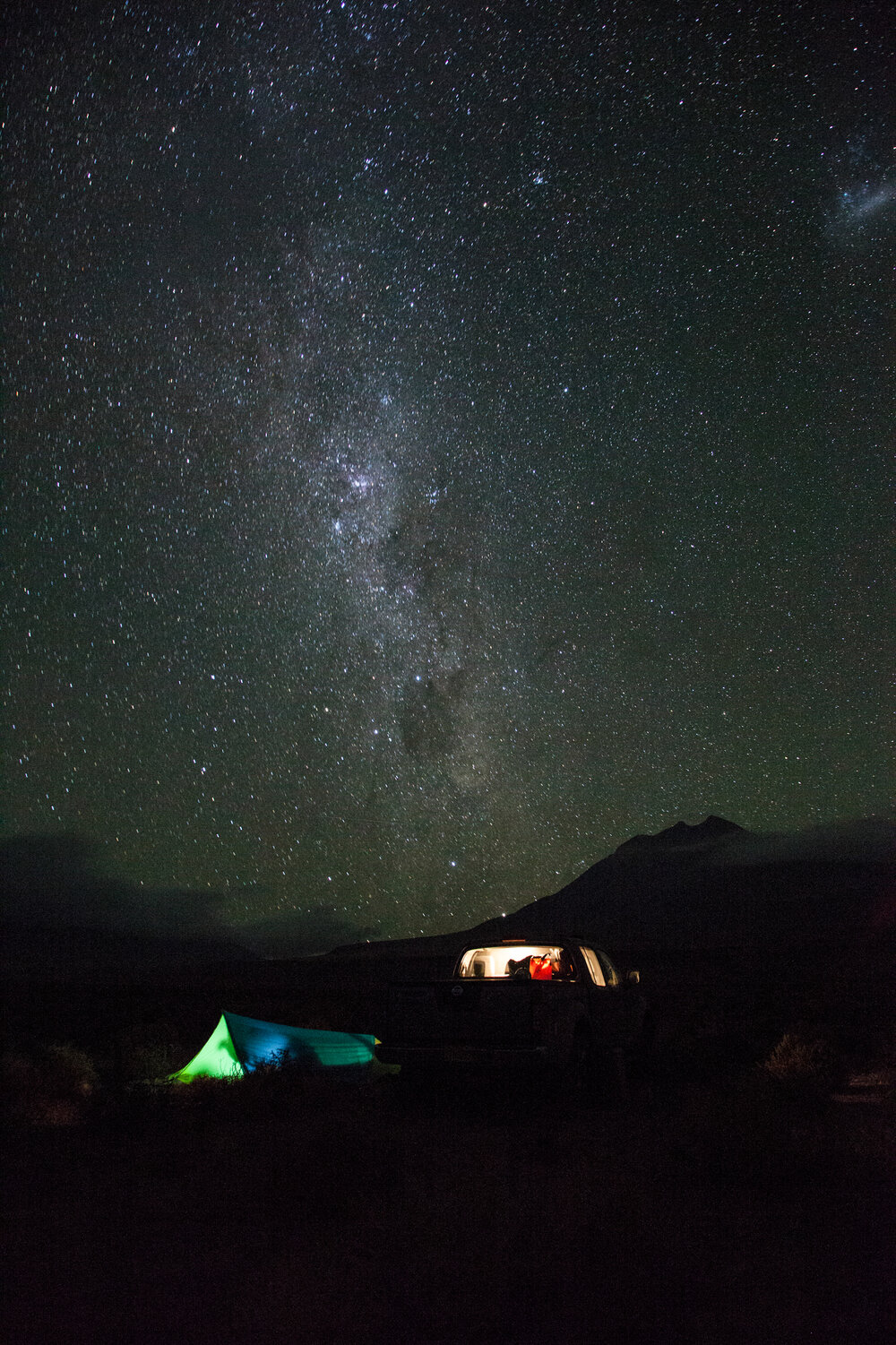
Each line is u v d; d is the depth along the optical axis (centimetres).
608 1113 1005
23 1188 618
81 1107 974
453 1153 722
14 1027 2086
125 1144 770
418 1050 1001
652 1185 604
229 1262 452
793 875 18662
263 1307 385
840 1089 1227
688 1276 416
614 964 1277
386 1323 370
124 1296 404
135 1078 1203
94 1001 3406
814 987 2097
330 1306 388
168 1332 361
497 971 1143
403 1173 616
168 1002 3138
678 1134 728
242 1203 566
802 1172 603
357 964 7519
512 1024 989
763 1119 646
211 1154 708
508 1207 515
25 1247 481
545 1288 388
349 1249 466
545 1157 713
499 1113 965
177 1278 428
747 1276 422
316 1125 764
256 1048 1361
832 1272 430
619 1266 399
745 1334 357
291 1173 571
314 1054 1366
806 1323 368
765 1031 1759
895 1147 691
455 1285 388
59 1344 350
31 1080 1002
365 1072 1357
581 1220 466
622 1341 350
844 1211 540
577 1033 1068
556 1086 1000
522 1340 353
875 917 7131
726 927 13750
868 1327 364
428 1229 471
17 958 16350
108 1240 493
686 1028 1738
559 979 1105
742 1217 523
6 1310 388
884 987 1959
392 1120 905
